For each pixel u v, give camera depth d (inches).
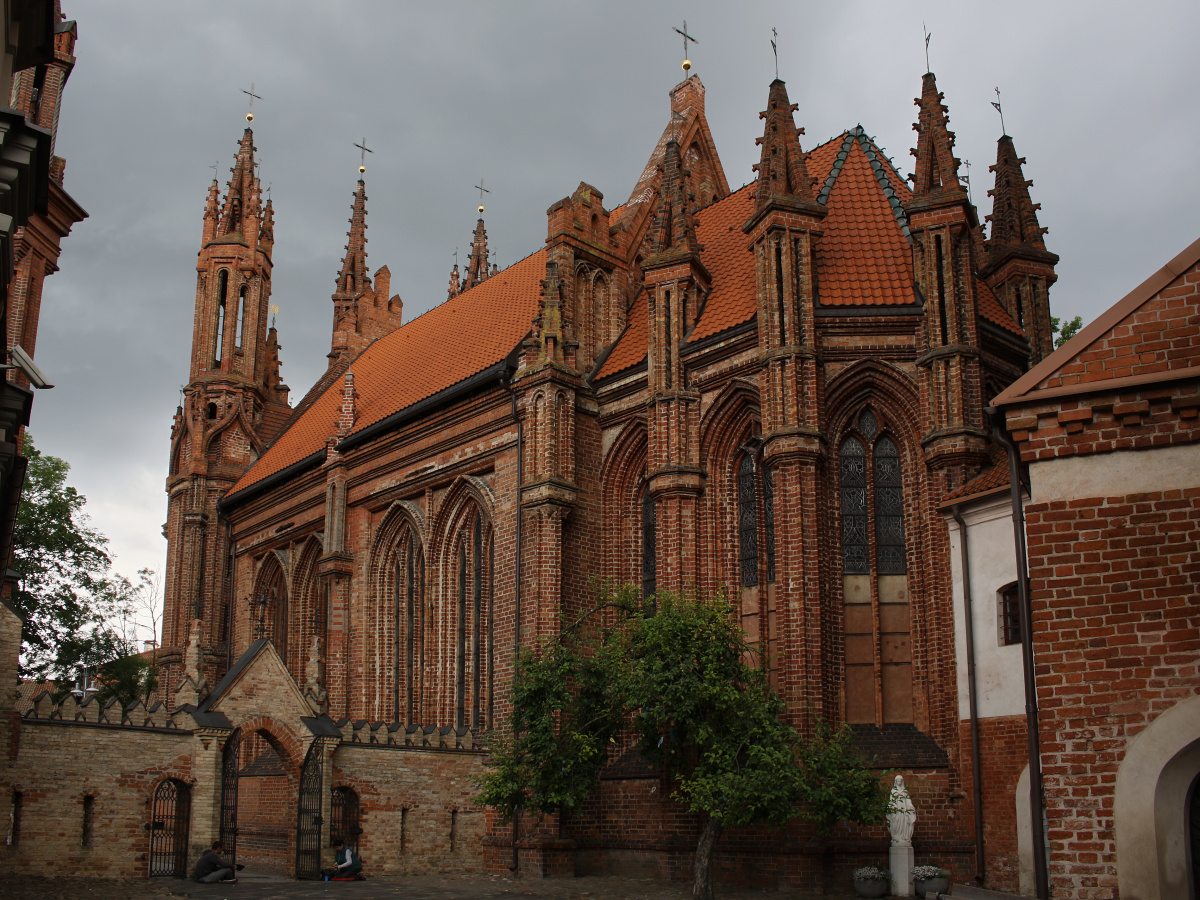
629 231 1818.4
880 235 1460.4
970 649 1175.6
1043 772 603.2
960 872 1174.3
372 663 1883.6
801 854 1201.4
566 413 1585.9
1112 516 615.5
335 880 1344.7
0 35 695.7
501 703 1555.1
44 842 1197.7
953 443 1259.8
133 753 1275.8
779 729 1103.6
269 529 2347.4
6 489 1013.2
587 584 1561.3
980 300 1486.2
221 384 2689.5
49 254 1622.8
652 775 1409.9
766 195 1386.6
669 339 1497.3
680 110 2071.9
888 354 1354.6
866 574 1341.0
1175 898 569.6
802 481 1291.8
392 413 1911.9
